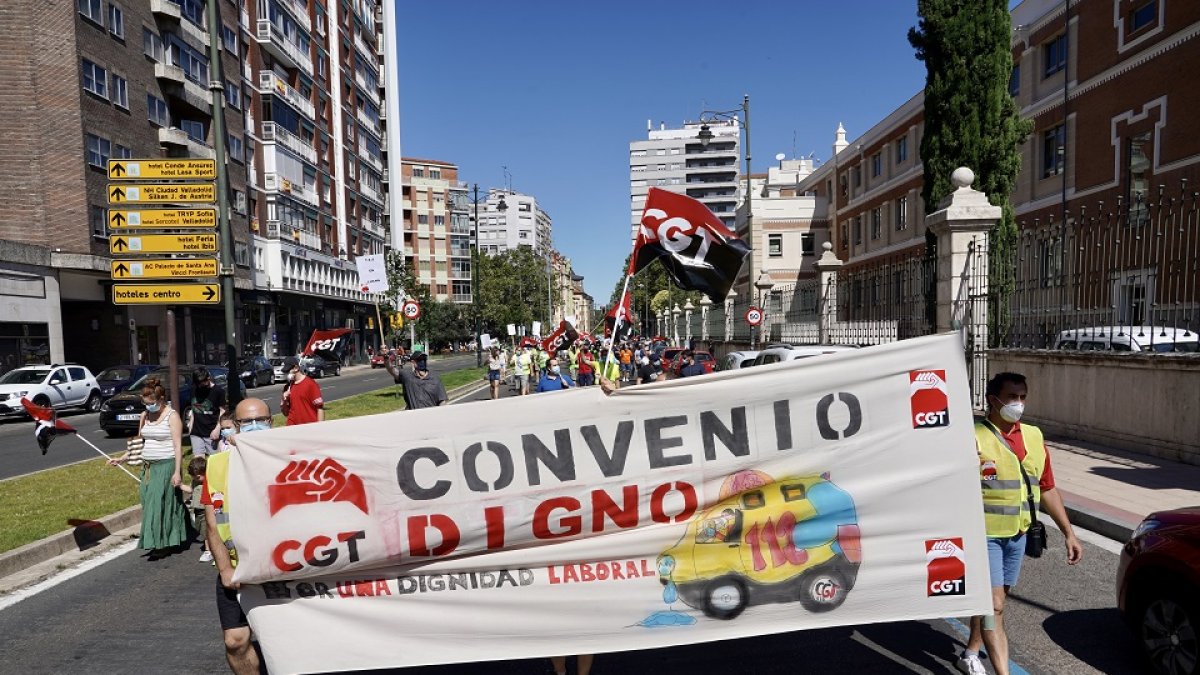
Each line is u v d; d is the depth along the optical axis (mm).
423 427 3756
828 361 3865
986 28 15281
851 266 41156
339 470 3707
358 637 3723
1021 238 11312
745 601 3834
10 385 20969
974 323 11523
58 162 27875
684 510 3838
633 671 4281
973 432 3844
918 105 32250
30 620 5352
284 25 46062
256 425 5074
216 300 11812
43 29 27547
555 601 3797
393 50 69750
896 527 3842
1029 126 15492
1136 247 9234
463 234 90875
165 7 33969
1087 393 10094
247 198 41250
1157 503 7059
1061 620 4777
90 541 7555
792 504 3854
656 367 22422
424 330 43500
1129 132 19250
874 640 4613
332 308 56062
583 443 3818
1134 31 19094
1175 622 3793
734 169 128000
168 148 34531
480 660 3768
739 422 3861
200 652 4754
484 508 3773
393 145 69688
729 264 5426
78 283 29500
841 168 43469
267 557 3648
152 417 7004
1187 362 8508
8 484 10047
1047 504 3977
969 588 3812
